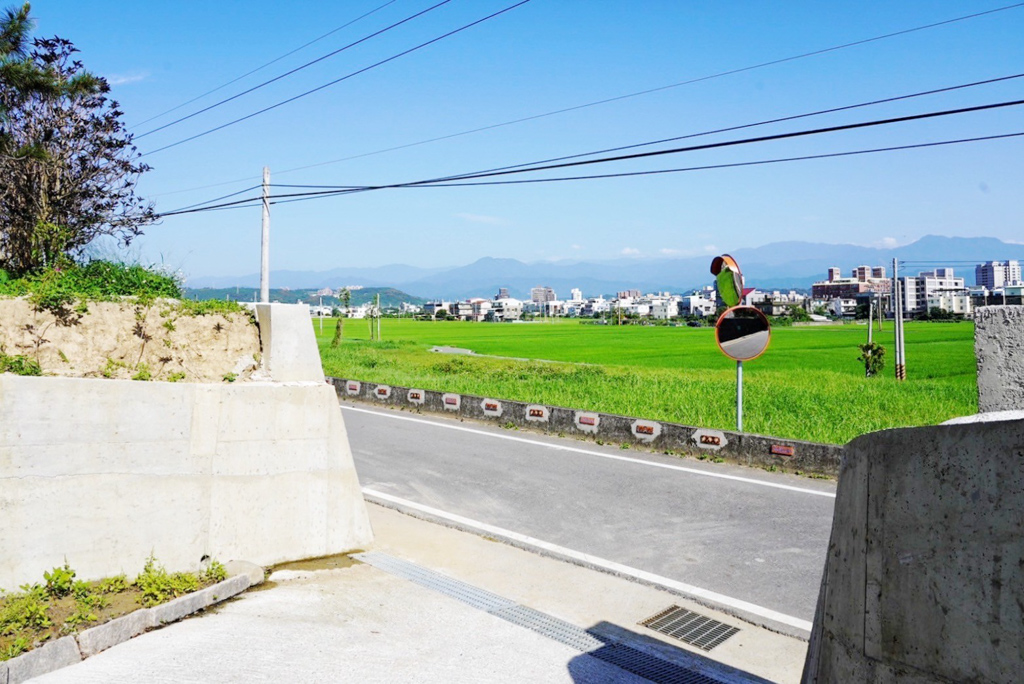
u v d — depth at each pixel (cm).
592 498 1107
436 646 610
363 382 2112
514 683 548
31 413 638
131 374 765
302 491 827
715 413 1742
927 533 315
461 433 1630
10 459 625
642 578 803
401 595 734
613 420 1477
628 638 659
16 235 1580
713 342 6212
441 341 6844
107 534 679
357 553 866
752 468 1266
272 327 842
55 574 631
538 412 1620
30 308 734
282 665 547
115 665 535
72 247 1638
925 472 318
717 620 709
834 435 1402
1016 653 269
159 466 714
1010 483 276
